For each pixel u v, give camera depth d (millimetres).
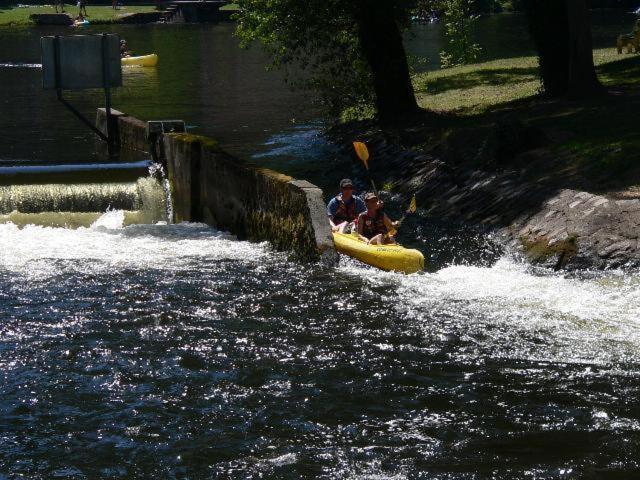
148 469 9242
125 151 27516
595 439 9711
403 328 12891
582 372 11344
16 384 11180
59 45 27203
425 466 9227
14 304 13984
